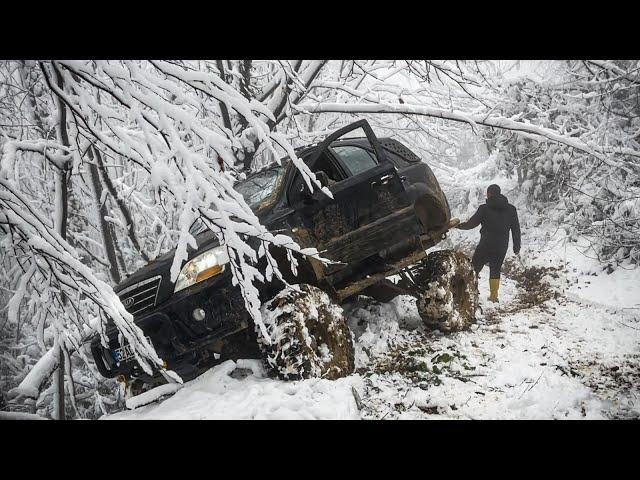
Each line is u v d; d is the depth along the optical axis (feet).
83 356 13.71
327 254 16.66
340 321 15.96
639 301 22.81
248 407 12.74
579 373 16.31
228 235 11.37
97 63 11.27
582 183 32.12
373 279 17.81
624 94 35.09
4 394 18.29
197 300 14.12
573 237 32.09
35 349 30.14
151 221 28.37
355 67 30.14
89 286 11.73
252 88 27.43
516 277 33.01
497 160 39.27
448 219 21.65
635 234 26.55
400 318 21.62
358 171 19.25
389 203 18.47
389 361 17.63
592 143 27.50
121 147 11.19
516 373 16.44
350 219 17.52
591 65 32.22
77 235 27.94
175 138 11.05
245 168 26.55
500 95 34.86
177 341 14.30
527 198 39.55
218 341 15.47
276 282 15.72
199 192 11.76
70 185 27.25
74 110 11.19
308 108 26.78
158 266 14.89
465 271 21.44
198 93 21.54
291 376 13.91
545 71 39.78
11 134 24.41
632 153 27.73
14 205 10.90
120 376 15.61
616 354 17.60
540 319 22.58
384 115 35.47
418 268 20.54
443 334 20.29
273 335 13.96
